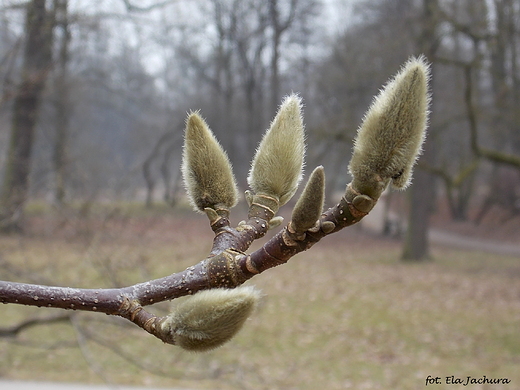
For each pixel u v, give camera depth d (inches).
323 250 1111.6
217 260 50.6
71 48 559.8
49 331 478.3
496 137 1267.2
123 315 48.0
